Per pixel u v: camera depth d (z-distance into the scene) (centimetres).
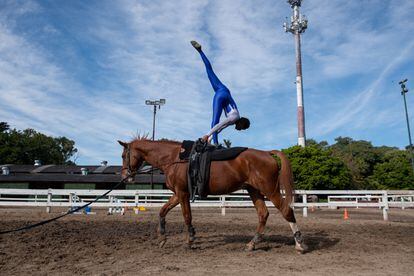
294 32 4838
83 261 568
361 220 1277
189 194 677
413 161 3341
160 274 480
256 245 703
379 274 480
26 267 529
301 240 627
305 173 3369
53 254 619
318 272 490
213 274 479
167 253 629
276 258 583
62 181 3534
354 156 6316
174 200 704
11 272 501
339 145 8425
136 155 736
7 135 5516
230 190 652
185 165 663
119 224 1098
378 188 4600
